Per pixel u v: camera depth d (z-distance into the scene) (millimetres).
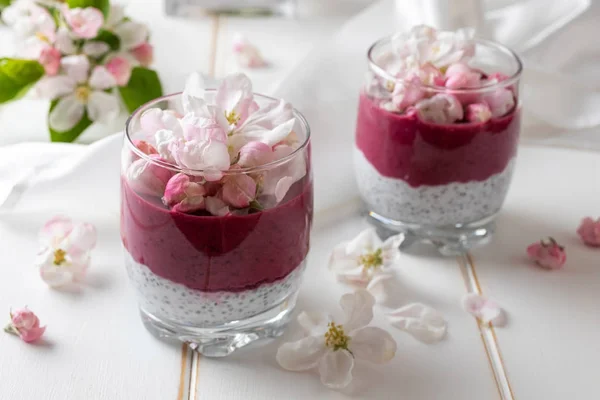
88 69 621
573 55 680
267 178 463
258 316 492
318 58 651
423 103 527
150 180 462
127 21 647
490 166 540
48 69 605
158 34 726
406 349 502
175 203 459
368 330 494
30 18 615
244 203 458
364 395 479
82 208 578
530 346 505
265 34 737
